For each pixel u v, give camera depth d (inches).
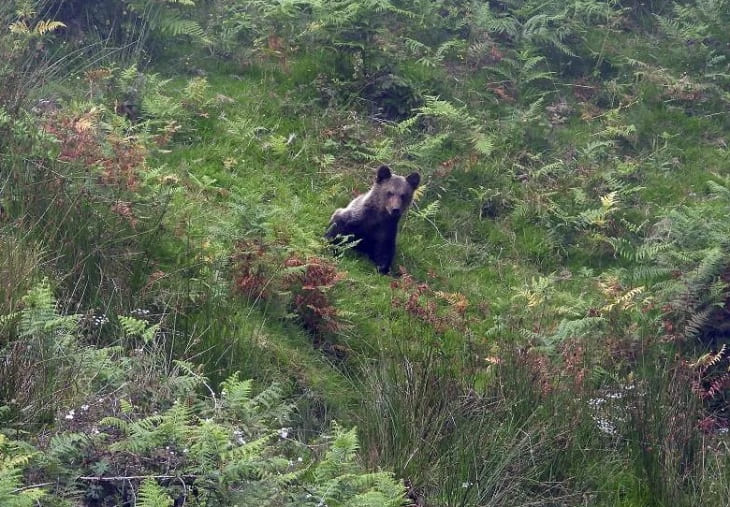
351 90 564.4
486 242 498.9
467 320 413.1
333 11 594.2
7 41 465.1
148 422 235.6
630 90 631.2
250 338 333.7
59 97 471.8
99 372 263.4
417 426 300.8
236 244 377.4
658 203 544.1
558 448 308.3
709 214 511.2
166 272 355.3
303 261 386.6
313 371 351.3
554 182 540.1
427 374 317.4
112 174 374.9
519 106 600.1
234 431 245.8
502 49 637.3
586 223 515.2
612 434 328.8
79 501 225.6
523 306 436.1
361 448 298.7
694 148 593.6
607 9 680.4
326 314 374.6
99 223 344.8
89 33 546.9
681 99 627.2
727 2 688.4
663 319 417.1
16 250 296.7
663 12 710.5
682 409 334.3
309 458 280.5
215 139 498.3
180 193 424.2
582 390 337.7
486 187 528.7
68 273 317.1
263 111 535.2
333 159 507.2
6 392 246.1
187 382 268.1
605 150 581.0
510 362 339.0
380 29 587.5
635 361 365.4
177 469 233.3
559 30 650.2
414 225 495.8
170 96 524.4
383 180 456.1
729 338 407.8
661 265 461.7
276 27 595.2
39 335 259.3
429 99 566.9
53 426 242.8
